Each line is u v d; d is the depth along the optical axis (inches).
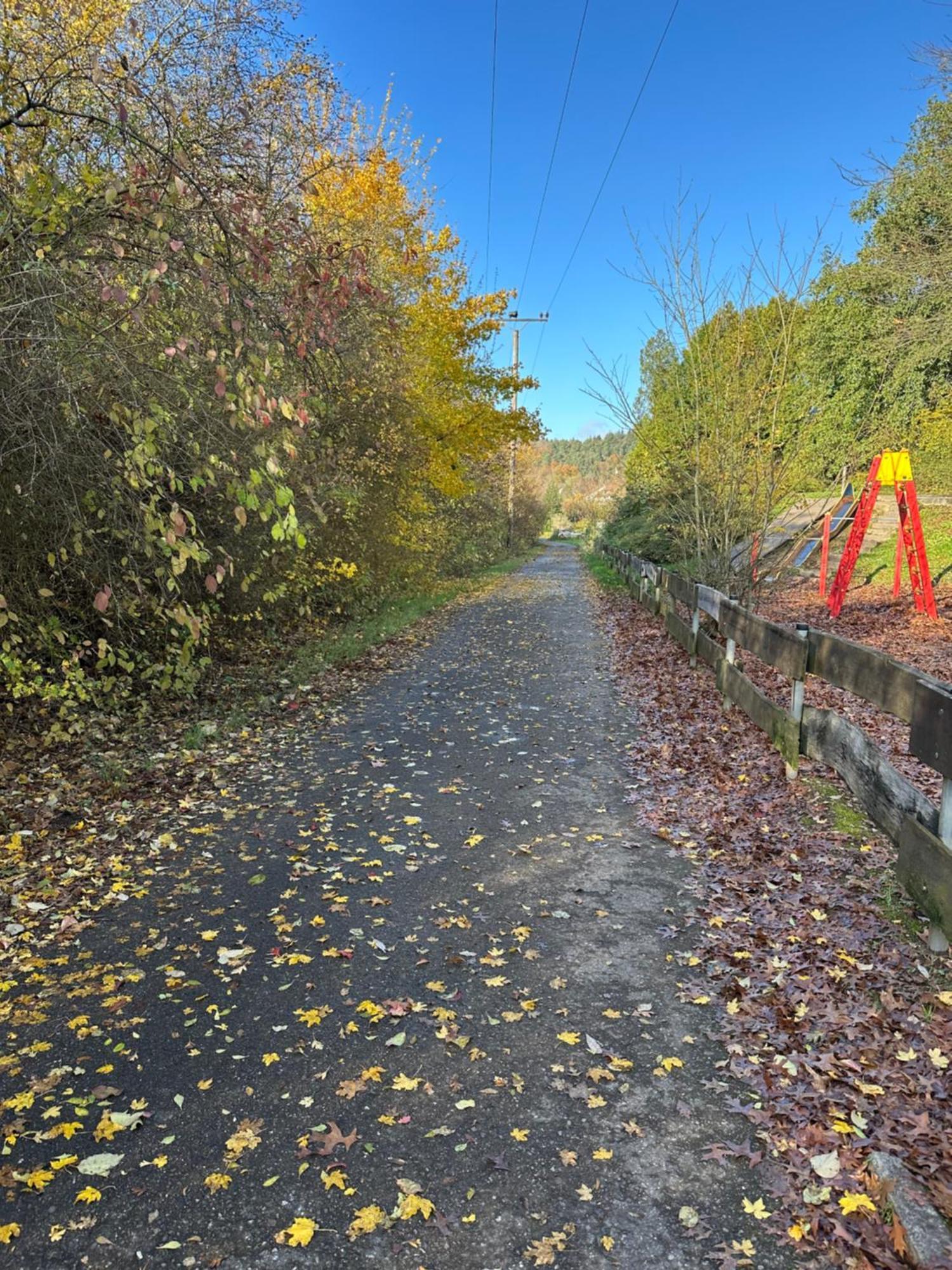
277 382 217.6
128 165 182.7
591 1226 80.3
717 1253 77.0
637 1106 97.0
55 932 139.1
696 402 432.8
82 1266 75.7
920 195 475.5
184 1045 108.5
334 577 451.8
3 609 187.6
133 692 299.4
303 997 119.9
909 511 469.7
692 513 456.4
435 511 749.9
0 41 188.1
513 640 483.5
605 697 324.2
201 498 276.7
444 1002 118.7
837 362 626.2
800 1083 99.6
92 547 234.2
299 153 266.1
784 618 470.9
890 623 444.1
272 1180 85.7
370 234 498.0
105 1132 92.0
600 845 177.6
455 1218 81.3
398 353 502.9
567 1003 118.6
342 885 157.9
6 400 182.2
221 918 144.6
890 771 149.3
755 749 234.4
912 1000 113.7
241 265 198.2
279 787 215.8
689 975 125.6
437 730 274.2
